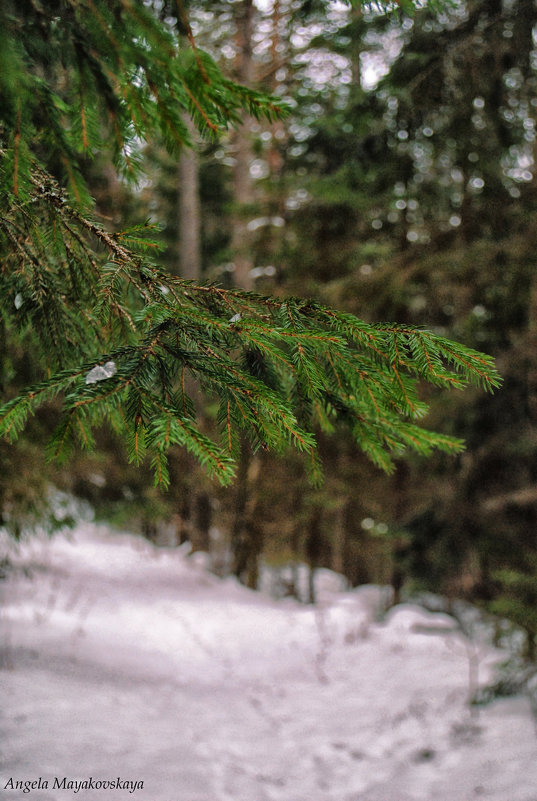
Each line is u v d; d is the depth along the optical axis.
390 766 5.22
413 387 1.74
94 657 6.52
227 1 11.89
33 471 4.93
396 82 7.68
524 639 6.22
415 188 8.72
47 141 1.85
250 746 5.30
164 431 1.43
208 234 16.31
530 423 7.23
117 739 4.30
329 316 1.74
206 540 14.63
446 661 7.95
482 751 5.12
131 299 2.19
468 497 7.80
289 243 10.59
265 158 15.26
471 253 7.28
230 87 1.33
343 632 10.27
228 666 8.15
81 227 2.03
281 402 1.57
